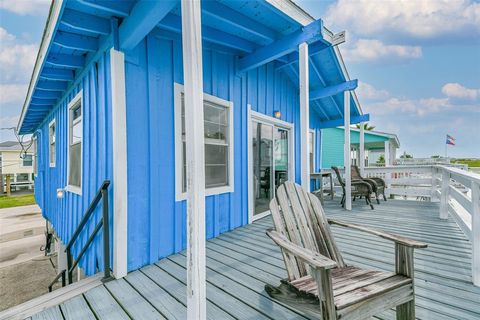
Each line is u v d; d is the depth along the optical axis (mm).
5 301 4688
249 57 3877
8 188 18031
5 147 20625
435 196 6297
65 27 2480
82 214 3498
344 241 3287
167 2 1811
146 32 2213
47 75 3557
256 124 4703
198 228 1532
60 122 4980
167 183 2939
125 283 2271
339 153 11258
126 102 2543
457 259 2633
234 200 4062
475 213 2100
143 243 2664
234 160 4051
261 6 2855
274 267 2531
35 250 7336
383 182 6355
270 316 1720
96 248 2971
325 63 4871
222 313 1760
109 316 1781
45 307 1897
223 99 3816
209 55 3584
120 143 2463
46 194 7250
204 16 2891
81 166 3533
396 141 12586
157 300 1979
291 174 5742
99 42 2781
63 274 3750
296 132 5988
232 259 2754
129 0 2211
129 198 2549
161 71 2900
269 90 4992
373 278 1530
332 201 6570
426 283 2129
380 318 1669
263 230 3951
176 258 2850
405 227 3896
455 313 1706
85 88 3314
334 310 1189
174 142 3021
